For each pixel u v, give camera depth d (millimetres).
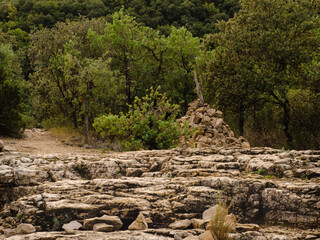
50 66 26484
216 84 21734
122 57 28750
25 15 66750
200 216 6387
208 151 9477
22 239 5172
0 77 22984
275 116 22438
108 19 60281
